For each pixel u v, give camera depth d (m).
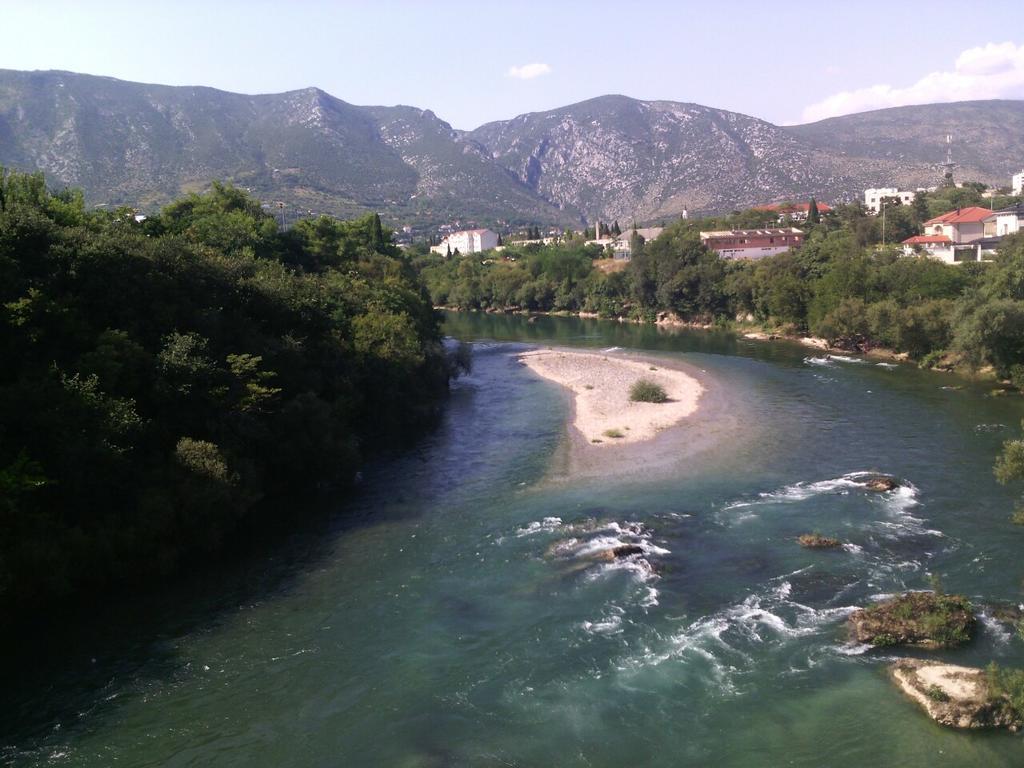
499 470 60.53
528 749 27.19
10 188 64.62
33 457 38.50
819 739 27.16
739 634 34.12
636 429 71.12
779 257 140.88
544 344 136.50
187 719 29.11
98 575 38.88
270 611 37.50
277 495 53.22
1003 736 26.72
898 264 111.31
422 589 39.69
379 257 114.19
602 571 40.94
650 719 28.66
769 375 94.38
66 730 28.42
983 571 38.62
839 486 52.53
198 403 48.50
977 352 81.69
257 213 111.69
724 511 49.16
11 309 42.56
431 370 85.75
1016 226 153.62
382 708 29.69
